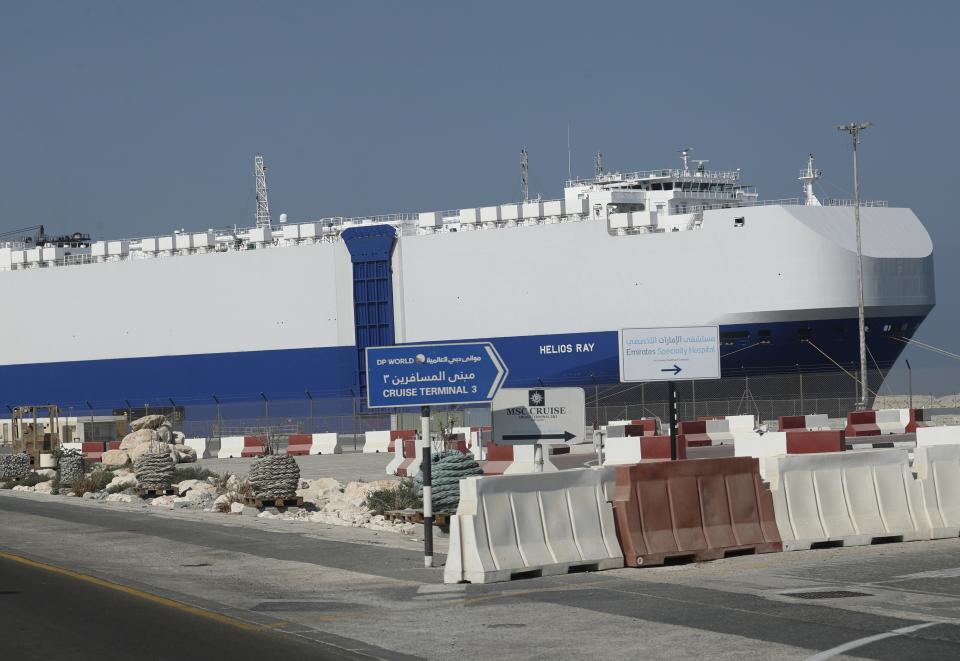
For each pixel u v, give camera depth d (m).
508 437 23.31
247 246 90.00
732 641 12.84
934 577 16.80
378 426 81.62
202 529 25.77
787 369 73.00
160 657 12.63
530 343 78.12
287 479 32.34
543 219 79.38
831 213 73.44
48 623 14.71
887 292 72.69
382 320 82.25
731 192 89.00
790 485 20.20
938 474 21.48
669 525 18.89
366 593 16.92
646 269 75.25
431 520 19.53
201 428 87.69
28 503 35.06
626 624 13.95
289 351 86.00
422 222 82.88
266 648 13.04
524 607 15.34
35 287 96.50
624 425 50.28
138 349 92.06
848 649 12.28
